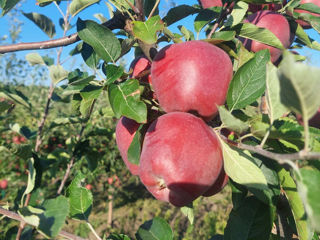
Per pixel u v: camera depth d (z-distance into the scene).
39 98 1.59
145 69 0.29
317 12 0.34
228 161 0.21
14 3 0.28
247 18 0.37
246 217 0.23
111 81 0.21
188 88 0.22
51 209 0.20
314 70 0.10
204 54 0.23
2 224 0.92
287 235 0.26
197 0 0.41
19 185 1.16
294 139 0.18
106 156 1.18
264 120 0.19
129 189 2.04
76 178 0.29
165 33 0.25
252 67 0.22
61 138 1.06
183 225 1.40
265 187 0.18
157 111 0.25
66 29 0.51
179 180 0.20
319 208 0.11
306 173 0.13
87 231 1.43
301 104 0.12
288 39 0.35
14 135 1.15
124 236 0.28
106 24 0.26
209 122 0.25
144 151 0.22
